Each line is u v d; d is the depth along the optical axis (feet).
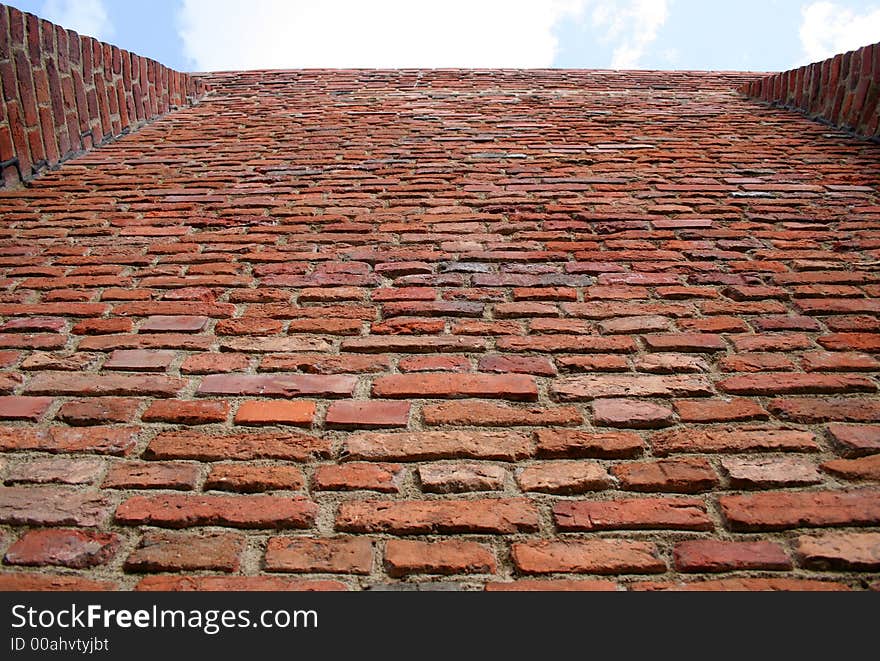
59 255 7.43
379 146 11.43
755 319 5.93
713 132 12.10
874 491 3.97
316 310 6.18
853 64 11.71
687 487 4.05
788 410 4.69
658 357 5.37
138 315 6.10
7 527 3.77
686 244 7.53
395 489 4.06
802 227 7.95
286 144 11.68
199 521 3.83
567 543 3.70
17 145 9.59
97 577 3.52
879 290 6.38
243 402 4.84
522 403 4.83
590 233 7.88
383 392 4.95
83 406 4.78
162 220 8.41
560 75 17.35
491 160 10.62
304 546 3.68
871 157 10.41
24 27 9.62
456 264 7.10
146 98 13.50
